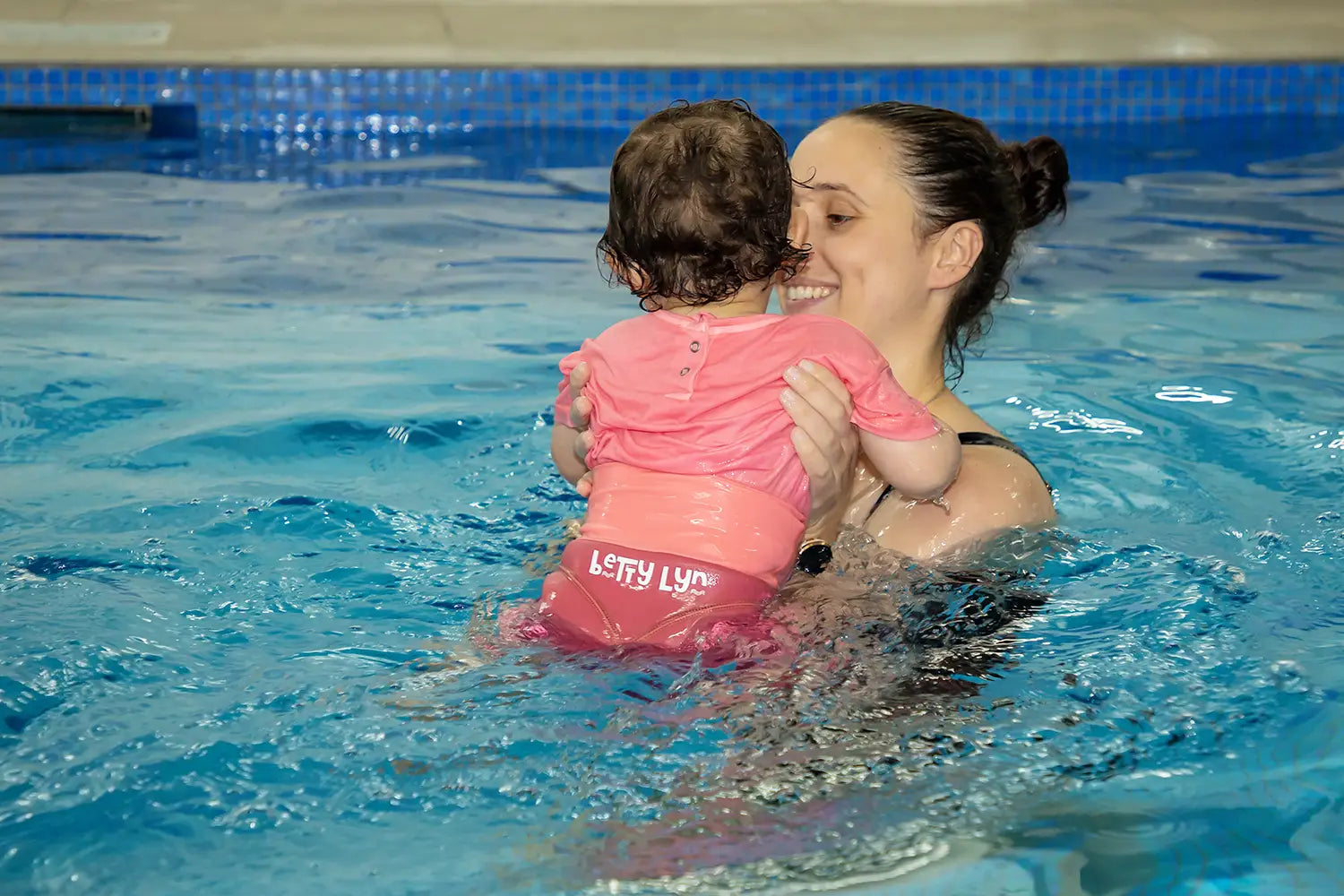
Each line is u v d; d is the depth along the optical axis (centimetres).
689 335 268
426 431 397
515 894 186
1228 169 824
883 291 298
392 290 568
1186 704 233
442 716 227
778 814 202
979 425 312
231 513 329
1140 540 307
